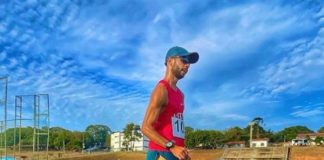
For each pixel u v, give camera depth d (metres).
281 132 126.38
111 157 87.19
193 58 3.13
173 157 2.96
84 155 87.62
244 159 65.62
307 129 130.38
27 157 45.84
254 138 115.12
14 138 45.47
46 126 47.78
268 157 63.22
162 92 3.00
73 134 125.19
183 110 3.24
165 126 3.04
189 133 110.25
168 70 3.12
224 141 113.88
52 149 113.06
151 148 3.01
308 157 76.50
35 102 46.78
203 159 83.00
